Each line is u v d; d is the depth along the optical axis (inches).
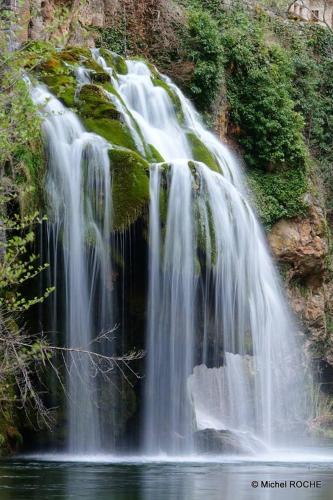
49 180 632.4
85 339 630.5
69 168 639.8
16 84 520.7
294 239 989.2
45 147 635.5
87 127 666.2
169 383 658.8
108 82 740.0
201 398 855.1
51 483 470.3
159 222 634.8
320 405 999.6
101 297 630.5
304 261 996.6
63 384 636.7
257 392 811.4
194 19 995.3
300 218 999.0
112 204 626.2
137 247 636.1
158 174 642.2
